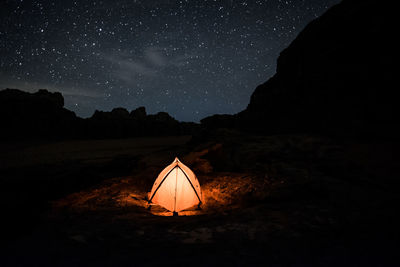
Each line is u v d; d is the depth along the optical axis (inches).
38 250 99.0
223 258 91.7
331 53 367.9
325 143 301.7
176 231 119.3
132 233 116.6
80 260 90.9
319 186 184.9
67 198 182.7
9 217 136.4
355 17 346.6
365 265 86.1
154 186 192.4
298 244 103.0
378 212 135.8
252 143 331.0
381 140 281.6
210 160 294.0
